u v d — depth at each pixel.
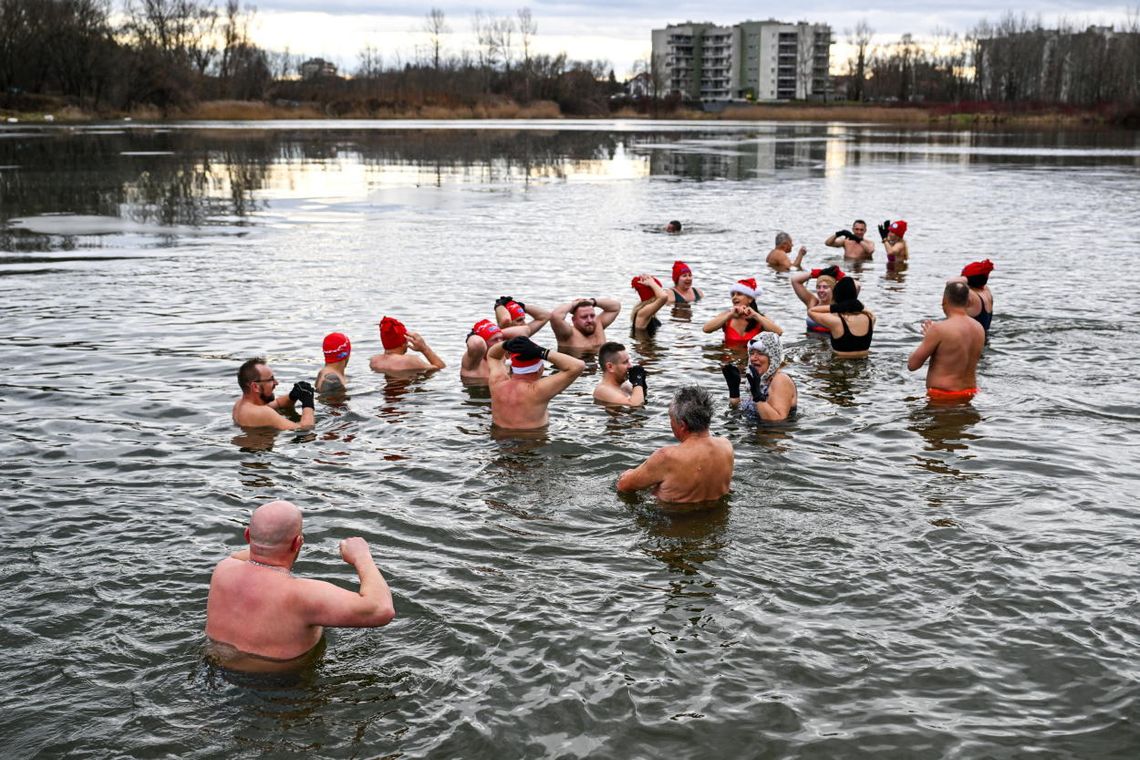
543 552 6.87
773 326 13.07
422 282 17.34
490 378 9.66
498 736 4.89
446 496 7.85
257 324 13.99
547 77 142.50
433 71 144.75
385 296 16.11
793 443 9.09
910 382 11.13
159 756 4.73
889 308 15.43
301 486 8.02
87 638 5.70
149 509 7.52
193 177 38.97
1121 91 119.75
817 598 6.23
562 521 7.40
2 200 30.77
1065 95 144.75
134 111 101.25
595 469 8.49
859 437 9.25
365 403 10.38
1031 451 8.85
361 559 5.77
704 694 5.23
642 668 5.46
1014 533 7.12
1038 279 17.44
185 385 10.91
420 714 5.06
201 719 5.01
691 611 6.07
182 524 7.25
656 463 7.72
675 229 23.84
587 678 5.36
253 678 5.35
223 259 19.94
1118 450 8.86
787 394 9.81
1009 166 45.72
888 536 7.11
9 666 5.41
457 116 117.31
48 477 8.15
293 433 9.37
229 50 123.94
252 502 7.67
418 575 6.49
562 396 10.67
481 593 6.27
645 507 7.66
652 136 78.00
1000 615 6.01
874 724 5.00
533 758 4.73
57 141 58.25
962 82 164.75
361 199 31.98
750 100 199.38
